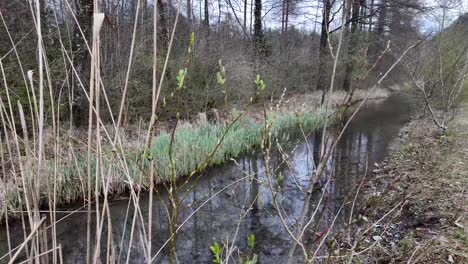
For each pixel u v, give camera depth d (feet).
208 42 32.65
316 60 46.29
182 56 27.66
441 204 12.57
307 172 20.34
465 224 10.76
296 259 11.30
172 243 3.86
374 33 45.19
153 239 13.00
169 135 20.24
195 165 19.53
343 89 43.70
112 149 3.58
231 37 37.29
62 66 16.70
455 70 30.55
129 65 3.30
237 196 17.10
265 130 4.82
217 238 13.08
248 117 27.58
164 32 25.64
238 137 23.94
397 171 18.24
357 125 36.24
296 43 52.13
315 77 46.06
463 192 13.19
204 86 29.48
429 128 28.43
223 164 21.99
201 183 18.85
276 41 47.29
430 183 14.92
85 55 18.07
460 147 20.36
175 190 3.77
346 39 40.83
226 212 15.35
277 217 14.51
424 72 29.71
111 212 14.67
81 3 16.42
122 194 15.57
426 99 25.63
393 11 42.45
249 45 38.32
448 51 31.22
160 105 23.20
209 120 27.71
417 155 20.81
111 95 21.12
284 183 18.49
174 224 3.83
